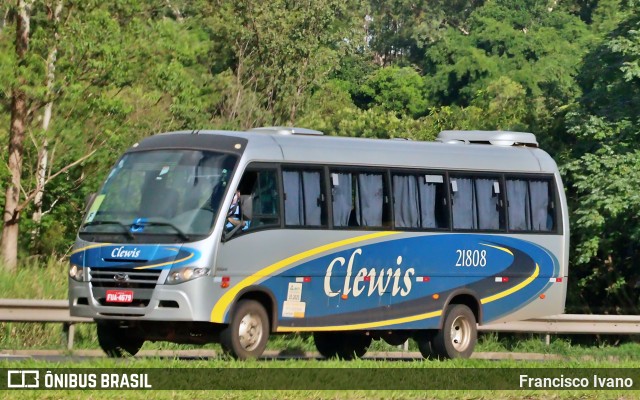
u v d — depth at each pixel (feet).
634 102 156.46
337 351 93.35
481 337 113.50
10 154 135.23
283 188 79.15
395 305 85.76
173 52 144.05
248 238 76.23
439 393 60.54
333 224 82.02
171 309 72.64
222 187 75.46
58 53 134.72
